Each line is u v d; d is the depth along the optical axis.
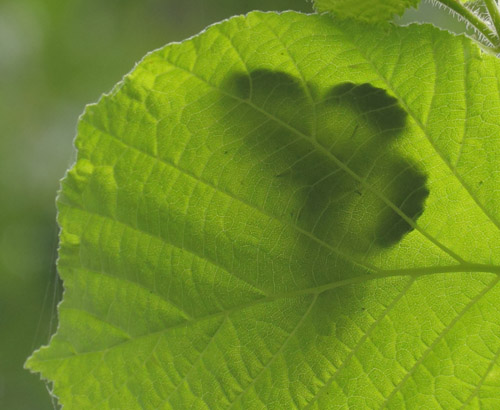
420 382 0.40
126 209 0.40
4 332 0.87
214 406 0.41
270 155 0.40
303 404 0.41
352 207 0.40
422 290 0.40
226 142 0.40
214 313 0.41
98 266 0.41
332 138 0.39
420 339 0.40
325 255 0.40
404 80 0.39
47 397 0.84
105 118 0.40
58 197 0.41
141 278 0.41
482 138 0.39
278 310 0.40
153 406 0.41
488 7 0.39
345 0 0.38
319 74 0.39
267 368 0.41
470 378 0.40
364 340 0.40
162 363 0.41
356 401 0.40
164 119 0.40
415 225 0.40
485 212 0.39
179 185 0.40
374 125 0.39
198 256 0.40
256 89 0.39
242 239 0.40
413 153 0.39
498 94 0.39
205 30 0.39
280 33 0.39
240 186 0.40
